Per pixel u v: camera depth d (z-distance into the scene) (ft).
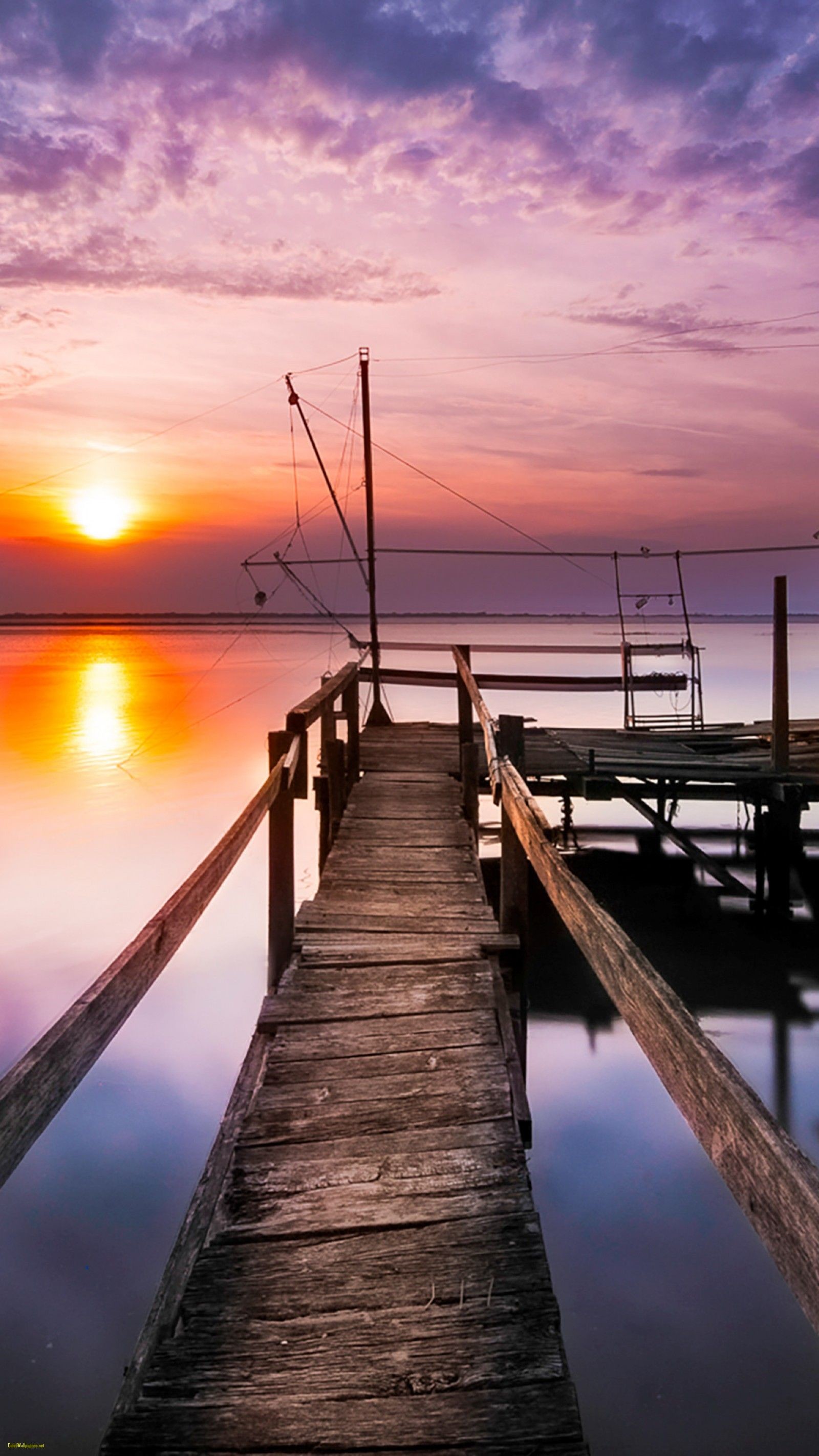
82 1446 13.47
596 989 32.99
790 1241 3.67
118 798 68.33
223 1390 7.53
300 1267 9.09
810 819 59.16
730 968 33.24
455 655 35.37
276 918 16.66
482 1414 7.29
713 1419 14.20
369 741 43.24
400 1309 8.49
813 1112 23.26
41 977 33.55
